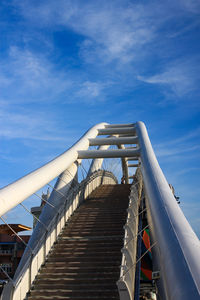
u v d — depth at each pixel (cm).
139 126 2897
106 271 1229
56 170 1589
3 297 1009
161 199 993
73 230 1598
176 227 746
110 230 1569
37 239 1458
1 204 917
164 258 662
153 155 1870
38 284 1184
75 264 1286
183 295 479
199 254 591
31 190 1183
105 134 2947
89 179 2408
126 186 2734
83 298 1094
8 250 4334
